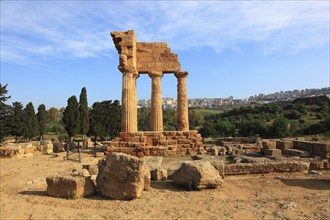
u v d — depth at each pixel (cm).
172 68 3134
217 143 4384
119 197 1178
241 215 1014
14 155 2802
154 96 3081
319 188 1536
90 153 2812
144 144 2652
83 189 1202
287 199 1275
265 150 3108
